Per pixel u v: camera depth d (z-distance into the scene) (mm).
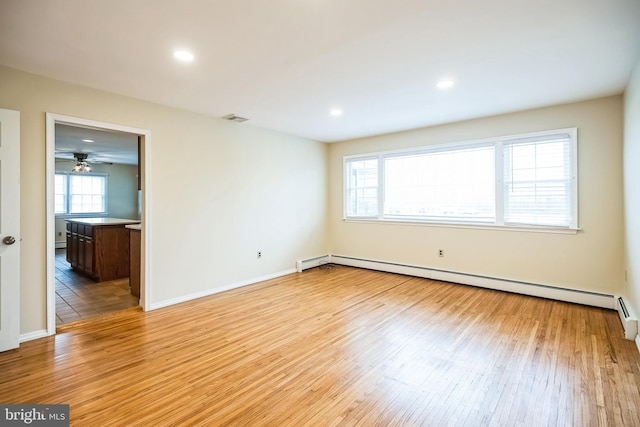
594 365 2291
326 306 3619
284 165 5188
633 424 1690
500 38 2211
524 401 1896
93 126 3123
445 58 2518
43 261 2805
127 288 4383
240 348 2582
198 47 2314
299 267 5371
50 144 2832
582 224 3645
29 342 2682
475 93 3326
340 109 3869
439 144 4699
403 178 5148
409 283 4621
